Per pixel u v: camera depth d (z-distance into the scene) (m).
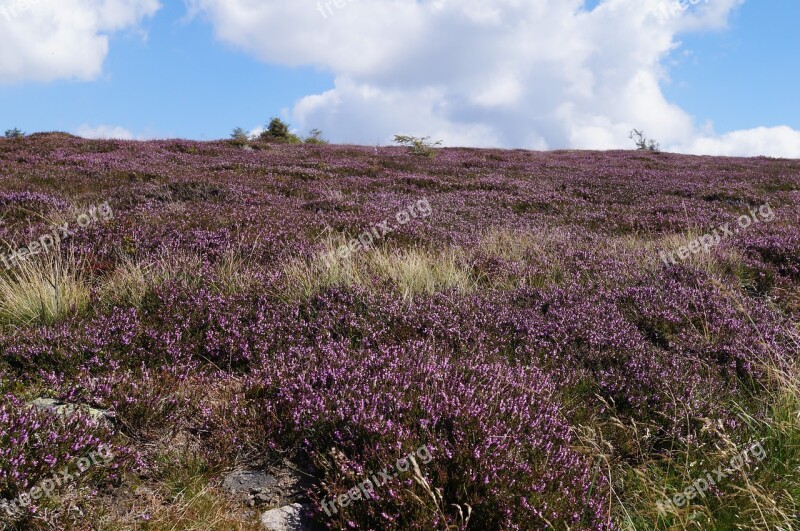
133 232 7.56
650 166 26.00
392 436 3.17
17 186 11.45
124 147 21.69
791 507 2.99
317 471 3.20
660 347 5.25
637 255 8.38
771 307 6.59
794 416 3.63
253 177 15.35
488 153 30.62
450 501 2.83
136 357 4.38
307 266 6.88
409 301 5.78
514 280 7.09
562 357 4.85
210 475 3.13
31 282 5.40
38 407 3.46
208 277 6.15
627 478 3.35
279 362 4.36
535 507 2.76
